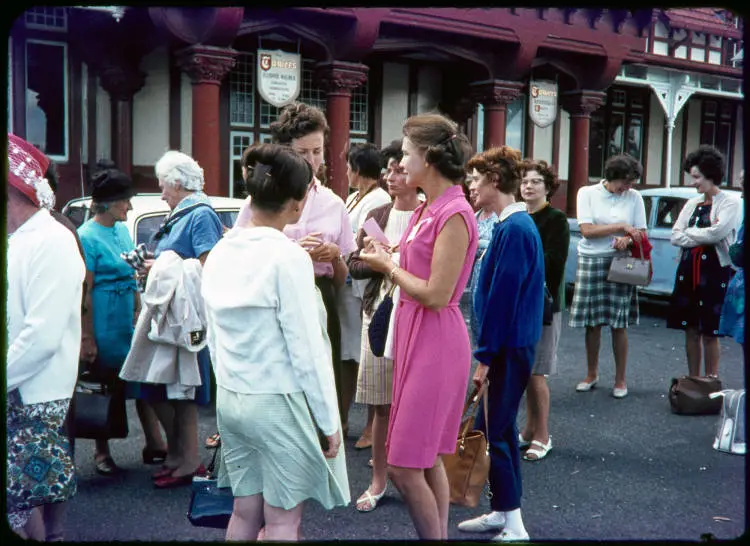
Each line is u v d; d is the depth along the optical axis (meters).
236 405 2.42
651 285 9.49
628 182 5.75
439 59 15.34
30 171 2.48
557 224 4.49
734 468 4.41
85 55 12.00
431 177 2.79
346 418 4.85
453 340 2.77
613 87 19.56
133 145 12.62
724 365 7.20
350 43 12.02
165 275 3.66
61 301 2.46
